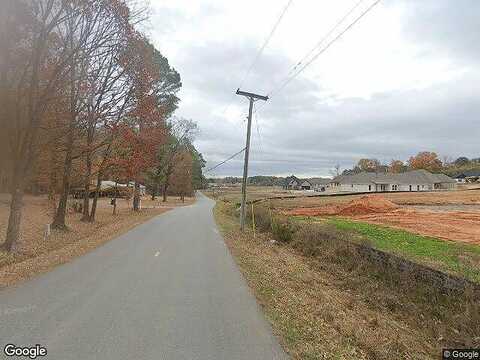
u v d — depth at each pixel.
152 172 68.56
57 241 18.22
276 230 23.91
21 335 6.49
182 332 6.83
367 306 11.43
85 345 6.13
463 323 9.39
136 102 23.19
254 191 124.06
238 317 7.80
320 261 17.38
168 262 13.62
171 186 91.81
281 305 8.95
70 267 12.37
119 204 59.66
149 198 93.75
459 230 21.58
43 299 8.63
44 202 42.53
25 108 16.53
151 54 22.98
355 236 19.03
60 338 6.39
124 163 27.66
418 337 9.23
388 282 13.28
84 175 29.44
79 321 7.22
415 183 94.56
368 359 6.85
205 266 13.15
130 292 9.41
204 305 8.53
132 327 6.99
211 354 5.95
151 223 29.95
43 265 12.56
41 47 15.07
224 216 40.56
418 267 12.44
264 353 6.06
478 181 125.31
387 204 36.56
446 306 10.59
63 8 15.29
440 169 130.62
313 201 50.50
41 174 26.17
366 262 15.20
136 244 18.08
